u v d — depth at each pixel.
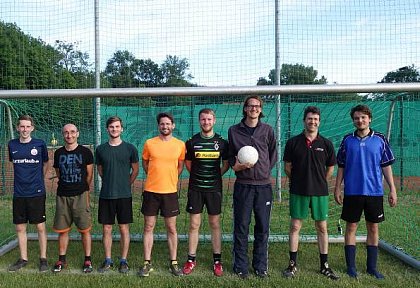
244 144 3.76
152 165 3.80
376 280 3.71
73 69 7.96
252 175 3.75
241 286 3.55
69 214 3.93
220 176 3.90
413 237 5.05
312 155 3.76
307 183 3.76
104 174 3.88
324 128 6.38
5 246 4.64
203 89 4.04
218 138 3.87
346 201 3.84
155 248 4.71
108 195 3.86
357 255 4.48
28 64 8.05
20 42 8.04
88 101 6.07
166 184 3.81
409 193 7.16
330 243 4.91
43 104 6.04
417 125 6.74
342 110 6.27
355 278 3.76
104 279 3.69
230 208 6.32
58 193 3.91
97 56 7.47
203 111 3.79
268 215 3.82
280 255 4.48
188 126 5.91
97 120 5.69
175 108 5.92
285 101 6.10
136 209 6.35
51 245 4.84
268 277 3.76
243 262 3.82
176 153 3.82
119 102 5.93
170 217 3.83
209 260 4.30
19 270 3.97
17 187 3.91
